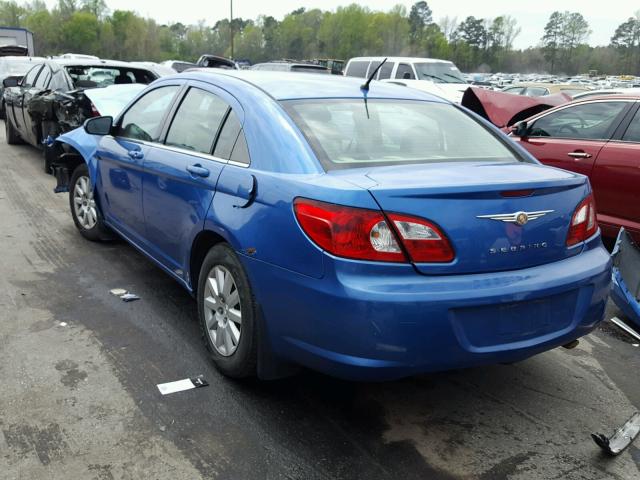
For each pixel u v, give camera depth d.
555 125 6.50
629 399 3.34
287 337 2.77
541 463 2.75
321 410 3.07
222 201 3.17
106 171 4.90
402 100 3.68
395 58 15.21
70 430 2.79
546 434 2.97
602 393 3.39
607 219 5.85
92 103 7.90
